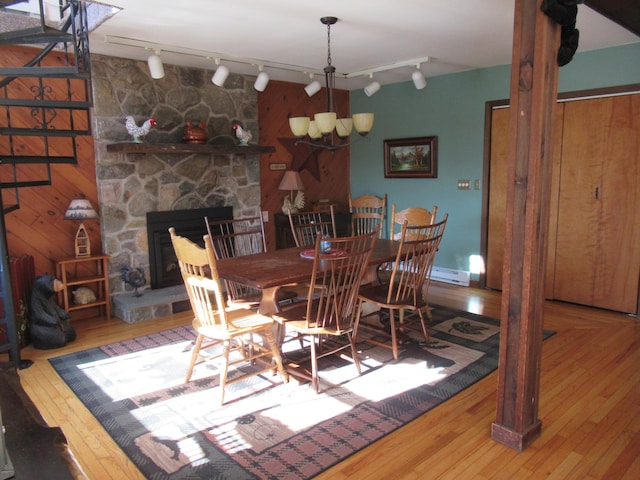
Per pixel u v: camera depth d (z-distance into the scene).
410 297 3.38
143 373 3.16
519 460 2.18
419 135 5.61
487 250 5.19
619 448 2.26
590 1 2.41
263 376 3.09
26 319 3.71
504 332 2.23
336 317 2.80
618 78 4.07
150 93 4.47
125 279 4.34
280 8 2.99
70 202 4.18
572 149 4.41
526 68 2.00
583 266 4.46
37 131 3.14
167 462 2.20
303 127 3.42
